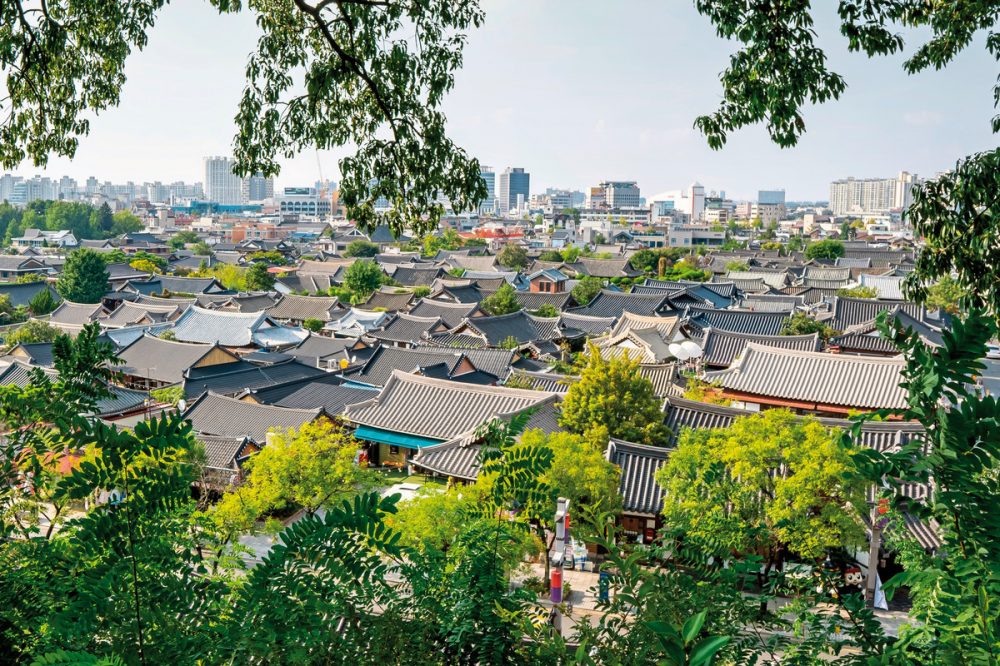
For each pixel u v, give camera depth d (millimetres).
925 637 3852
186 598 4277
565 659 4398
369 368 43562
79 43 12125
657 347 44188
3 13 10727
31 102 12398
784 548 15789
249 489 20188
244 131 11008
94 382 5441
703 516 5637
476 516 5055
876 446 24219
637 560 4738
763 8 8578
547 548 18859
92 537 4195
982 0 9219
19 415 5258
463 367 43750
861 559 19000
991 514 3391
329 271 106812
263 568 4152
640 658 4172
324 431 21828
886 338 3613
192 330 60438
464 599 4461
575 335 59156
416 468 31281
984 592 3422
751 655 4344
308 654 3955
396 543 4461
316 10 9984
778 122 8938
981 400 3332
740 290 82000
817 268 101312
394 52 10914
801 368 36344
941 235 9336
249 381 44000
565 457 17453
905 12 9727
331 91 11234
